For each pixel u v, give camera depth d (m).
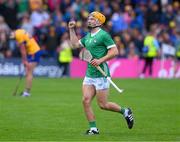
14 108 43.31
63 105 45.31
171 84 66.94
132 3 88.75
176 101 49.12
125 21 83.00
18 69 76.00
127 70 78.69
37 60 52.34
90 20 31.98
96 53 31.89
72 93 55.06
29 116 39.28
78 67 77.75
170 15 86.38
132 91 58.00
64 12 84.62
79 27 77.81
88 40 32.00
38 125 35.50
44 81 69.12
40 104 45.94
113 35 80.81
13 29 82.38
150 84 66.75
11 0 84.19
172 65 80.38
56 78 74.19
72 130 33.69
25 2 85.06
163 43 81.31
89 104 32.06
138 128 34.72
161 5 88.12
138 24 83.81
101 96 32.00
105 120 37.88
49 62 77.19
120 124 36.28
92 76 31.80
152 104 46.78
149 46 76.81
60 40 79.88
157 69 79.62
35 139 30.42
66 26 80.44
